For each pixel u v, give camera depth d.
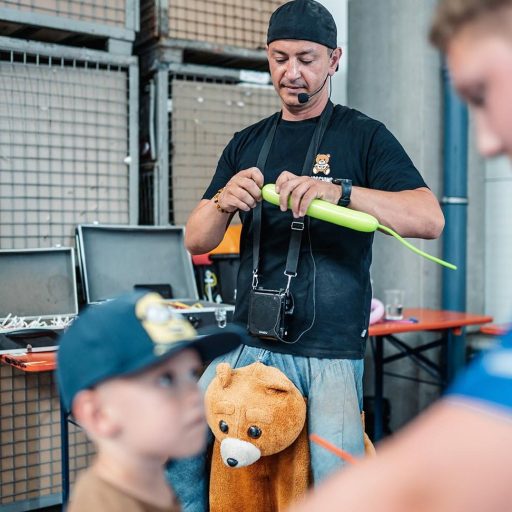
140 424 0.85
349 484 0.46
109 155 3.22
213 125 3.46
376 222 1.64
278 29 1.86
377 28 3.97
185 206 3.41
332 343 1.79
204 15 3.38
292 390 1.75
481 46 0.48
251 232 1.91
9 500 2.88
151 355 0.84
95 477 0.89
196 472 1.92
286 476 1.83
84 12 3.11
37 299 2.99
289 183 1.67
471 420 0.44
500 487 0.42
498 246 4.12
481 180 4.11
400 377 3.77
